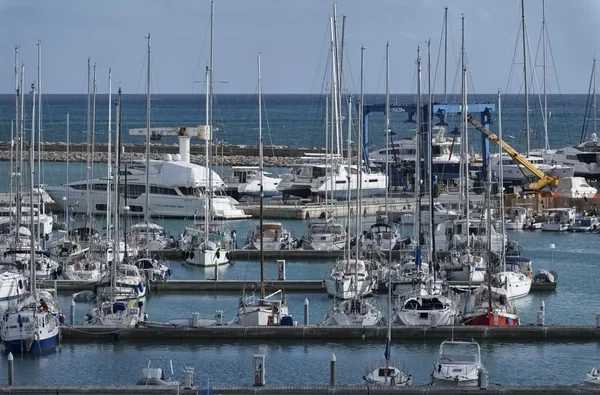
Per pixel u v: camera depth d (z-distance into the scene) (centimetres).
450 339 12588
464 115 17712
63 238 19075
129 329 12594
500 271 15925
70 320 13412
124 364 11756
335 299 14362
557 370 11594
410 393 10056
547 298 15712
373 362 11812
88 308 14675
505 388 10138
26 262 16150
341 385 10331
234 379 11181
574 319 14212
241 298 13850
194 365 11725
